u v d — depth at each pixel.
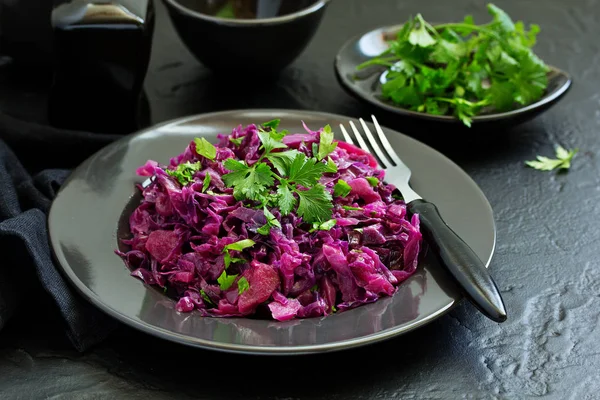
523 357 0.77
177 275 0.77
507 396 0.75
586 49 1.12
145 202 0.82
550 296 0.82
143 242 0.80
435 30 1.06
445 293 0.75
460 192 0.84
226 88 1.05
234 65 1.03
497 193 0.93
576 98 1.05
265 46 1.00
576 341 0.79
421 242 0.79
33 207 0.86
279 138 0.81
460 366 0.77
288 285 0.76
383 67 1.04
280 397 0.74
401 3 1.21
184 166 0.81
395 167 0.86
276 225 0.76
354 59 1.04
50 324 0.79
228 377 0.75
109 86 0.94
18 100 1.01
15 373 0.75
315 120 0.90
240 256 0.77
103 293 0.75
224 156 0.82
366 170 0.83
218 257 0.77
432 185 0.85
